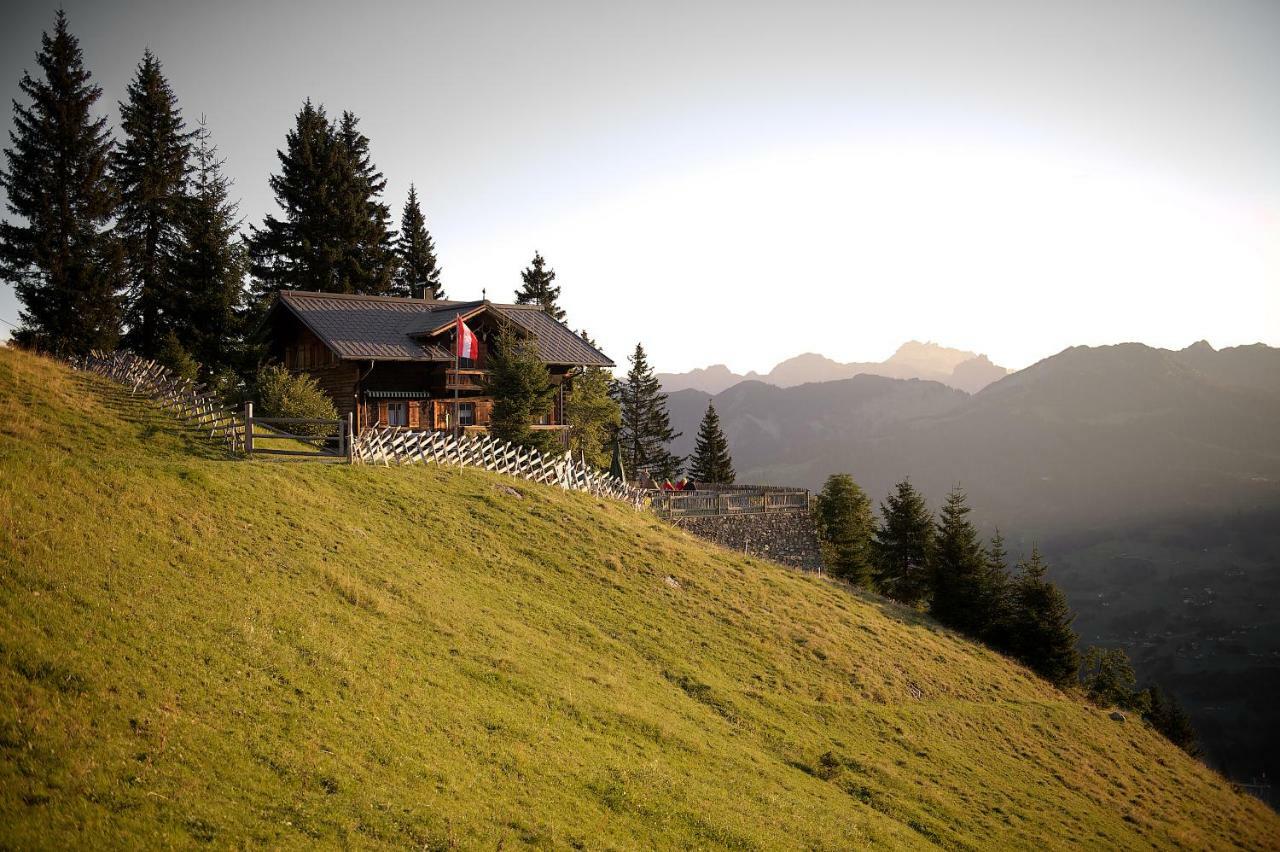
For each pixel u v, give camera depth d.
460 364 43.72
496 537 26.58
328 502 22.94
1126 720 34.09
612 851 11.92
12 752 9.19
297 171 64.50
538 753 14.15
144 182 51.16
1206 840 24.11
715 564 33.59
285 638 14.12
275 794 10.19
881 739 23.30
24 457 16.66
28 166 45.03
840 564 60.81
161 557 15.06
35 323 45.38
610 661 20.95
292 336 47.00
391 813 10.70
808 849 14.63
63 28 46.09
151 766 9.78
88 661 11.11
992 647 41.16
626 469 86.75
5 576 12.30
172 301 50.62
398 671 14.79
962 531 47.66
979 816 20.16
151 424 26.91
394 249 76.06
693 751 17.28
